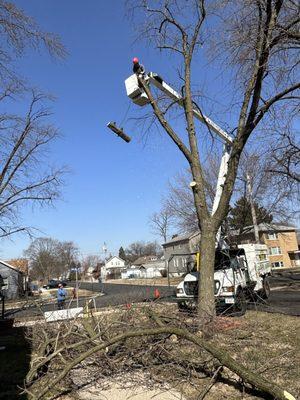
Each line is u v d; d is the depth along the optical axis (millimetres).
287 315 11859
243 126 11789
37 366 6879
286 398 5039
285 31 11305
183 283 13781
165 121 12336
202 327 7602
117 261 124250
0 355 9891
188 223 41688
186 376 6414
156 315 7762
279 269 54469
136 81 11992
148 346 6918
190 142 12250
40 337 8992
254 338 8289
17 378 7434
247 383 5918
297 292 20641
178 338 7062
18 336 12547
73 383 6672
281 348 7625
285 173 20797
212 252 11242
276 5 11273
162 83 12211
